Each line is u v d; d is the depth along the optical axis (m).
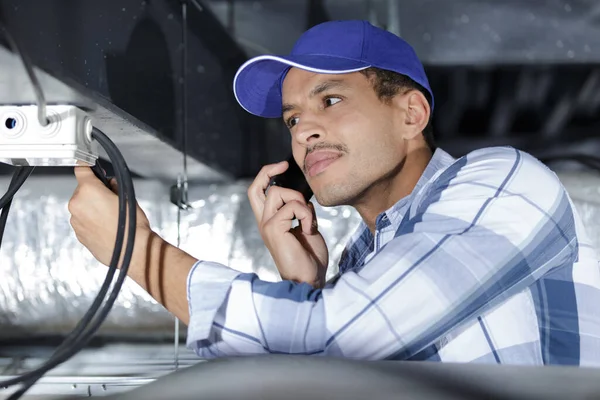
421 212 0.91
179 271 0.91
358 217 1.55
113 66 1.04
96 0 0.98
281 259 1.11
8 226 1.53
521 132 1.65
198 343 0.86
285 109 1.08
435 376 0.59
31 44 0.76
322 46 1.05
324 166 1.04
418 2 1.54
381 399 0.52
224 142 1.58
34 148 0.86
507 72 1.62
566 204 0.94
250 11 1.56
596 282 0.98
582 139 1.62
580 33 1.53
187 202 1.51
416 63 1.10
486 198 0.87
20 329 1.53
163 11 1.32
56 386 1.33
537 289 0.94
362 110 1.04
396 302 0.80
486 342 0.90
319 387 0.54
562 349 0.94
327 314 0.80
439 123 1.67
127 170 0.86
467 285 0.82
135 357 1.50
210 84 1.56
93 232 0.97
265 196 1.21
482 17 1.54
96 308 0.81
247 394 0.53
